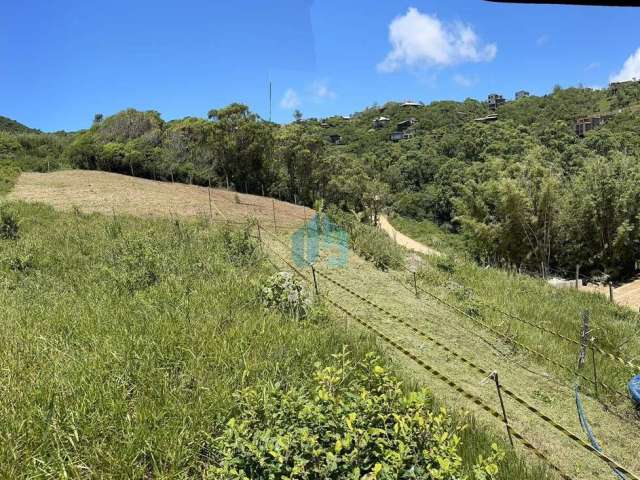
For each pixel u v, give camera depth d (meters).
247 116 26.25
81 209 13.78
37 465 2.99
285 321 5.92
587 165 19.20
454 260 12.31
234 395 3.62
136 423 3.43
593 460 4.50
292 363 4.64
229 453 2.69
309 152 29.94
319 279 8.99
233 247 9.20
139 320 5.29
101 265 7.77
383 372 3.41
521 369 6.44
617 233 17.38
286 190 28.64
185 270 7.63
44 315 5.41
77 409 3.45
